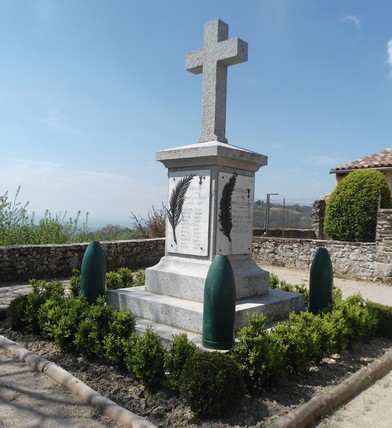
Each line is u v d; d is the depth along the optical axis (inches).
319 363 173.3
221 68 218.4
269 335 151.0
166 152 210.8
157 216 613.6
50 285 230.8
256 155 211.3
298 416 120.6
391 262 411.2
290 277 444.5
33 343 186.1
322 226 641.6
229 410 127.6
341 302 211.8
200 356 133.5
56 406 129.7
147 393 140.8
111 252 426.3
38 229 438.6
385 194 470.3
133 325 170.6
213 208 197.0
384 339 214.2
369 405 139.3
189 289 195.6
